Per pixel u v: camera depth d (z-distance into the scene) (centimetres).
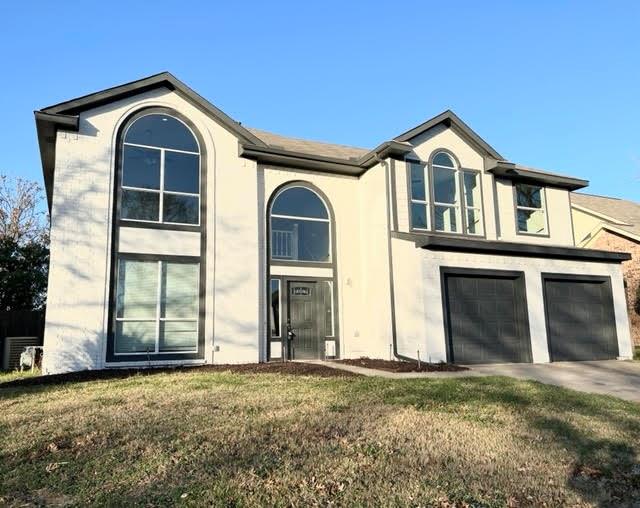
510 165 1670
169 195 1351
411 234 1394
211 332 1328
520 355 1437
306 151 1634
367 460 508
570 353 1506
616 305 1598
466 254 1405
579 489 456
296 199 1567
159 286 1299
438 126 1620
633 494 450
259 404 751
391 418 675
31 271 2100
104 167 1289
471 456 529
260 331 1432
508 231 1712
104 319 1230
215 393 844
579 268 1565
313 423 638
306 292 1527
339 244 1593
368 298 1572
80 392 877
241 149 1438
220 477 459
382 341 1480
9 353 1578
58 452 527
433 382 980
